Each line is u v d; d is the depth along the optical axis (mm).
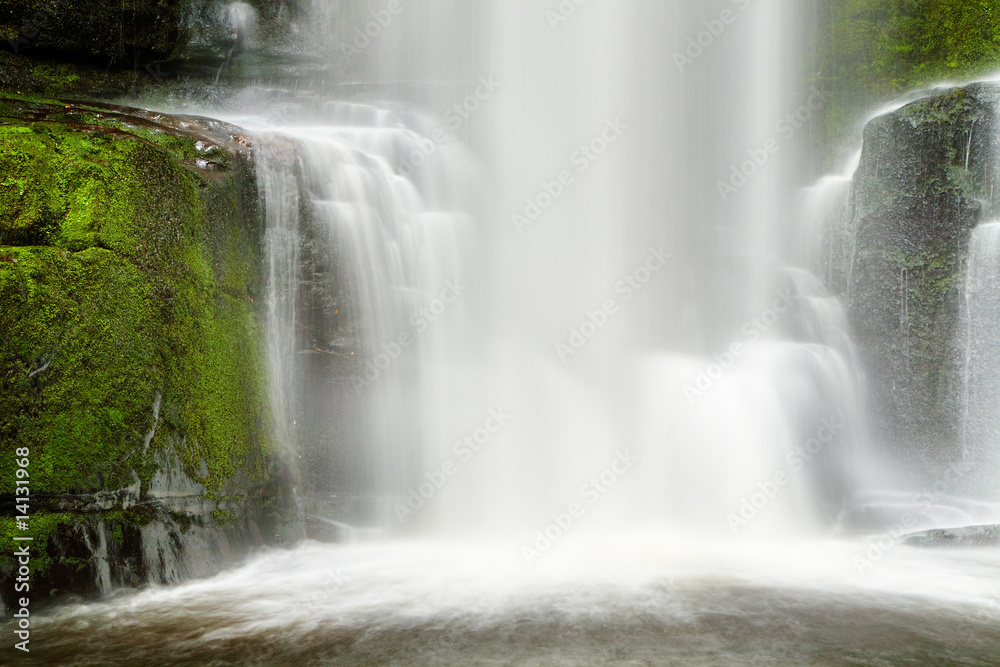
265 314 12617
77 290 9211
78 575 8742
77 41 18109
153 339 9812
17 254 8969
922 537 12367
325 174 14180
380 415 13781
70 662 7262
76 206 9578
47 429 8781
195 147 12203
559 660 7367
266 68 21078
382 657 7441
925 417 15641
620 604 9109
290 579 10172
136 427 9422
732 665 7258
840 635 8094
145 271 9914
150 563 9383
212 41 19891
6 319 8688
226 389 11047
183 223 10836
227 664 7262
